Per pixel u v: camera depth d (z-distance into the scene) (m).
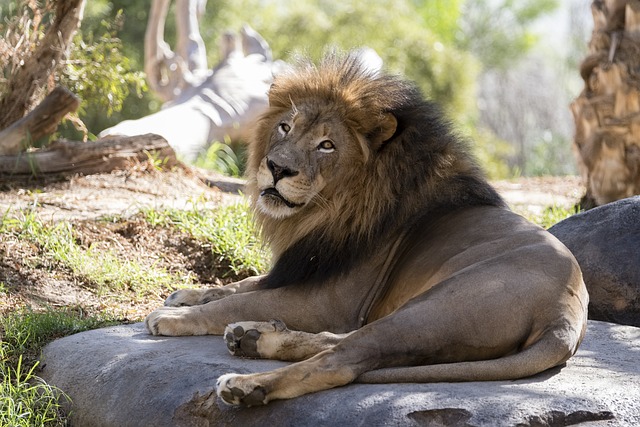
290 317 8.91
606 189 15.69
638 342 9.06
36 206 14.14
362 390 7.05
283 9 51.69
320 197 8.89
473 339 7.38
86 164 16.08
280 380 7.09
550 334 7.39
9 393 8.48
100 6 38.41
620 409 6.88
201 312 9.00
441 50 47.72
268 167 8.77
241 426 7.18
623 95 15.30
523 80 63.91
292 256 9.06
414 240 8.84
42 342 9.84
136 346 8.70
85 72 18.25
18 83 16.72
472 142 9.59
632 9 15.30
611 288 10.89
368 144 8.93
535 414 6.62
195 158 23.28
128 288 12.06
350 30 46.91
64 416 8.50
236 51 28.64
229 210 14.50
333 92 8.98
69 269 12.12
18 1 17.70
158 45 27.97
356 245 8.91
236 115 26.03
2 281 11.52
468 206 8.95
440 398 6.80
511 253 7.92
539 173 36.75
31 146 16.20
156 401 7.75
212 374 7.71
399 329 7.31
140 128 22.86
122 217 13.81
